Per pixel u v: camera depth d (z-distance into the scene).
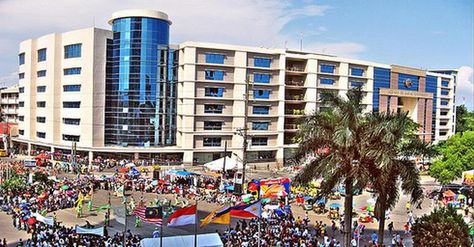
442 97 142.75
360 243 41.38
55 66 101.38
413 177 27.61
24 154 105.50
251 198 51.53
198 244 32.69
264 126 101.44
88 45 94.88
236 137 98.44
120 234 39.41
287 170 91.62
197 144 95.62
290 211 49.69
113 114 95.75
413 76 128.62
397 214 53.50
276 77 101.81
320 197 29.03
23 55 115.06
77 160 88.81
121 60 94.75
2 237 40.81
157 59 95.56
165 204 55.44
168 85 97.12
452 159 65.12
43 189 58.00
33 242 36.22
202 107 95.38
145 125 95.25
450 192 59.53
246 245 35.31
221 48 95.19
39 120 109.06
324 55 112.94
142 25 94.19
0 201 52.62
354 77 111.38
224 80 96.56
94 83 94.69
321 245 36.94
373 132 26.56
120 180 68.06
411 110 132.25
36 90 110.69
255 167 95.50
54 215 48.31
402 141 28.09
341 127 26.52
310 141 28.50
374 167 27.14
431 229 27.64
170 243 32.34
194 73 93.75
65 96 99.75
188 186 65.50
